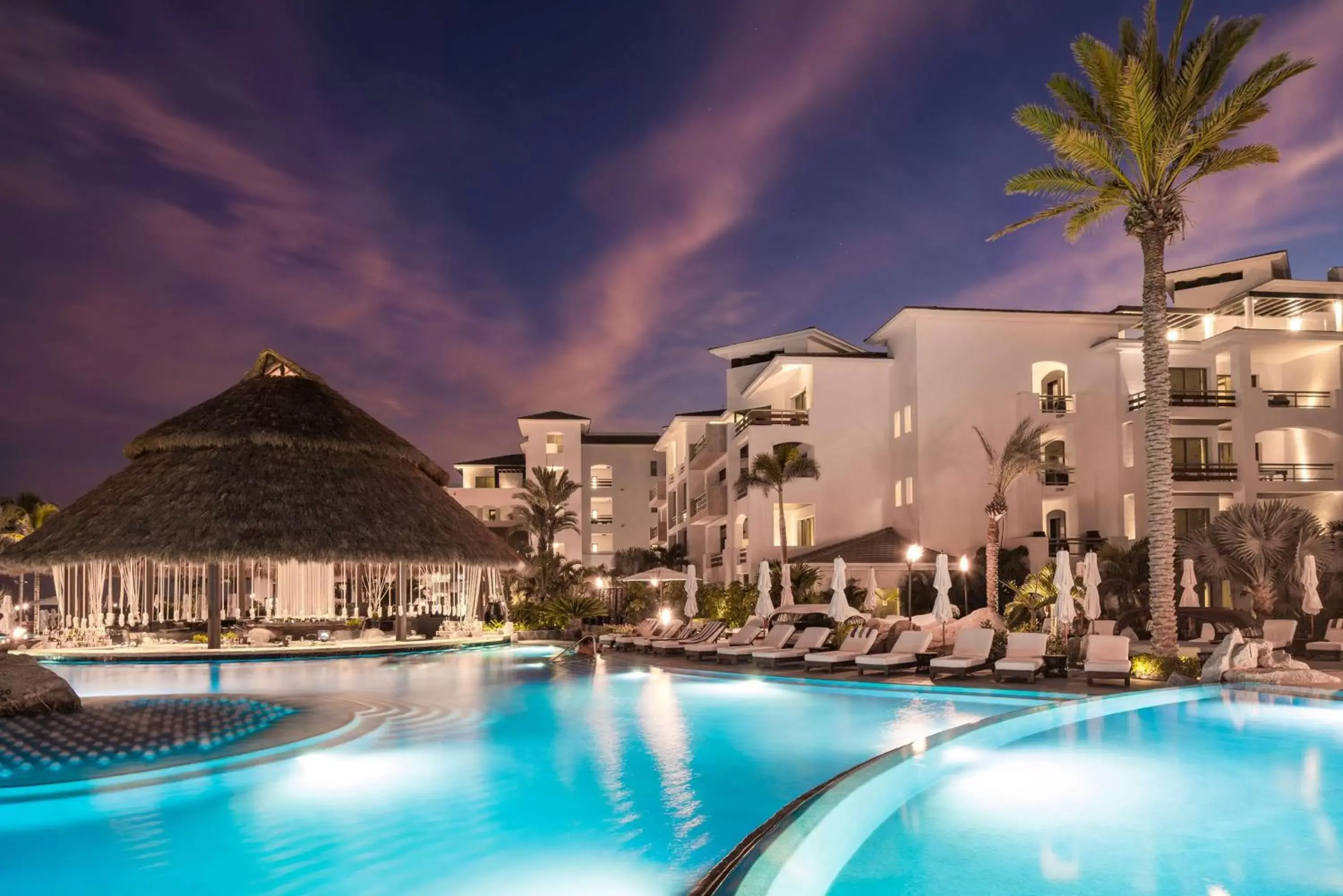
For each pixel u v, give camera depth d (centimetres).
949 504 4047
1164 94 1995
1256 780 910
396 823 828
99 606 2742
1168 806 806
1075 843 698
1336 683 1535
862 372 4453
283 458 2852
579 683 1967
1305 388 4022
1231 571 2953
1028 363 4128
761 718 1440
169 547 2503
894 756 842
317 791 945
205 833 797
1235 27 1920
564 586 4925
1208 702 1466
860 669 1966
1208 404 3884
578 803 899
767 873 504
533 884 668
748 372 5359
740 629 3111
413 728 1345
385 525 2777
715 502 5262
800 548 4369
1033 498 4012
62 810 862
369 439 3081
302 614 3069
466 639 3028
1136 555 3300
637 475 7612
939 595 2153
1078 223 2169
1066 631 2077
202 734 1165
